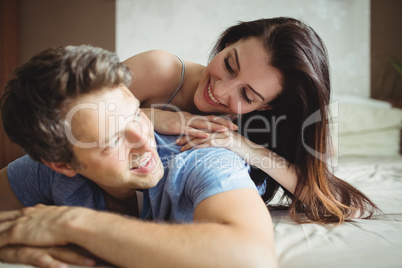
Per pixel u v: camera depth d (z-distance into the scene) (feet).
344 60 11.49
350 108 9.84
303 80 3.48
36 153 2.47
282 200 4.32
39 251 2.18
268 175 3.97
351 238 2.85
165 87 4.22
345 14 11.44
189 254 1.84
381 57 11.31
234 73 3.58
